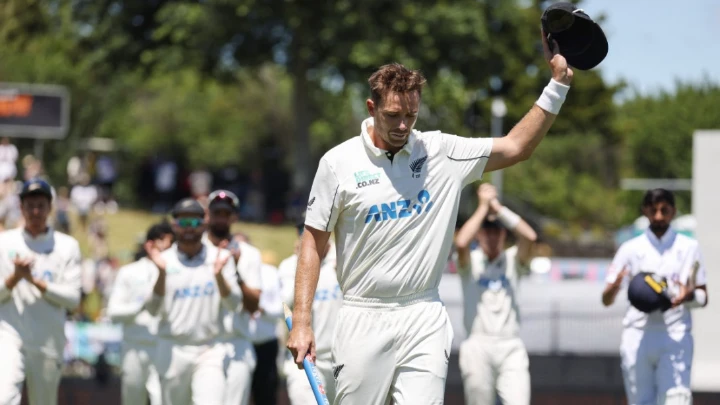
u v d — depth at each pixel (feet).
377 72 64.39
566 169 631.56
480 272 109.50
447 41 412.36
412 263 66.13
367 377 66.80
